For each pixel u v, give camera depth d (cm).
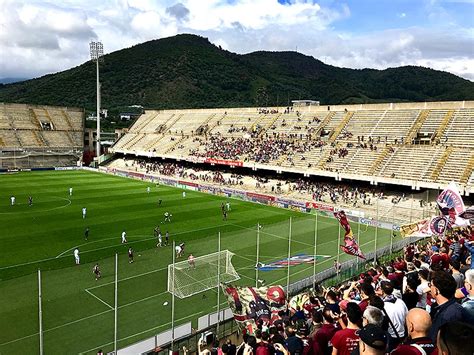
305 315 1537
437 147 6900
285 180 8394
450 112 7506
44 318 2702
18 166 10719
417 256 2106
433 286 808
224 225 5381
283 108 10394
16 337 2458
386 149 7425
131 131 12850
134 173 9831
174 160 11006
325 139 8594
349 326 851
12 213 5719
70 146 11712
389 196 6775
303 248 4403
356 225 5550
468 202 6116
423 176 6450
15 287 3209
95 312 2803
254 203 6994
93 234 4781
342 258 4028
